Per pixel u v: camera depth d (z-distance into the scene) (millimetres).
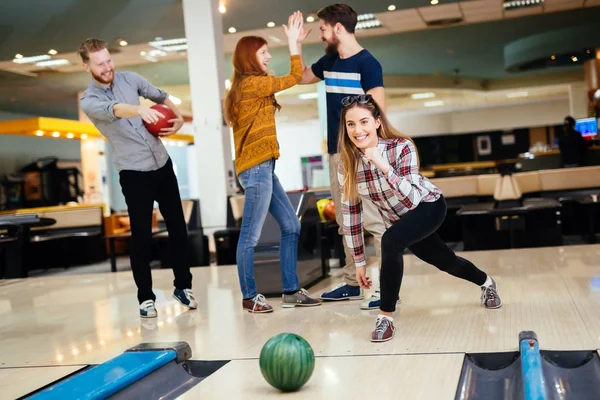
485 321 3102
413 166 2930
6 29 10164
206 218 8680
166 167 3986
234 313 3875
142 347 2748
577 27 13977
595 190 8445
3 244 8422
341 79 3781
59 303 4934
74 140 20078
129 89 3947
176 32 10711
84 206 13148
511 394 2221
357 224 3141
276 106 3916
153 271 6562
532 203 7441
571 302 3371
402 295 3986
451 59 16000
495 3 11250
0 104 15836
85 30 10414
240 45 3842
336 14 3727
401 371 2400
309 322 3439
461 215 7305
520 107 23281
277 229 4492
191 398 2283
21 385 2682
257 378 2461
